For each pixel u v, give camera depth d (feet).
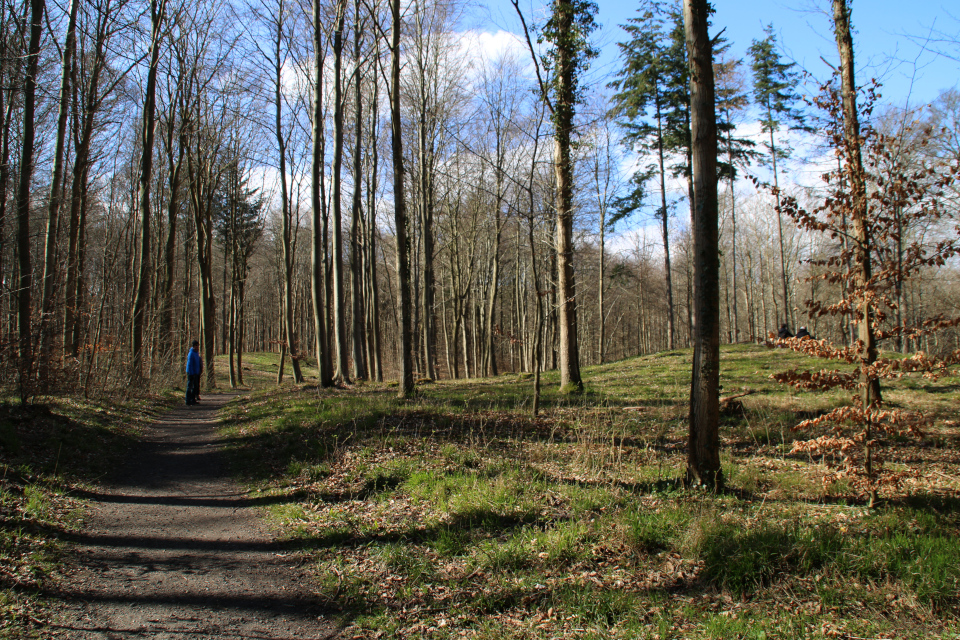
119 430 36.55
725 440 30.58
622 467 25.16
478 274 126.72
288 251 81.35
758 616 13.05
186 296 101.91
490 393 51.08
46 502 20.84
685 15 21.15
